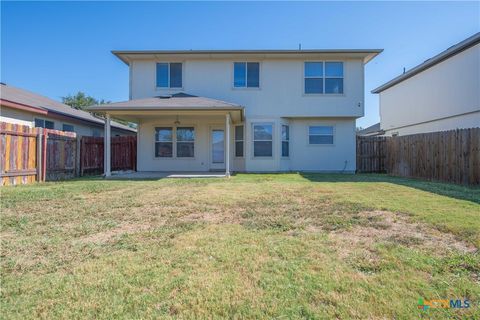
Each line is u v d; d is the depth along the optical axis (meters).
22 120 11.47
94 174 13.45
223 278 2.62
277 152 13.84
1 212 5.14
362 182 9.51
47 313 2.10
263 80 13.88
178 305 2.20
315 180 10.20
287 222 4.41
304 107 13.88
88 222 4.50
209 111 11.08
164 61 13.85
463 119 13.03
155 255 3.15
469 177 8.72
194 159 14.44
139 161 14.43
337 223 4.34
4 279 2.62
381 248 3.29
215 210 5.30
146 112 11.17
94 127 17.08
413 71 16.38
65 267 2.87
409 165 11.76
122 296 2.33
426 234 3.79
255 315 2.08
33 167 9.82
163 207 5.57
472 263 2.85
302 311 2.11
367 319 2.02
